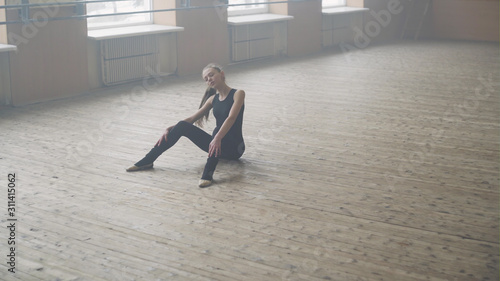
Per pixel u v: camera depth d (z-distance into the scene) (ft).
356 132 16.76
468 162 13.99
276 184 12.44
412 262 8.95
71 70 21.74
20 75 20.03
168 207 11.12
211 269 8.67
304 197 11.69
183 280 8.33
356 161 14.05
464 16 41.22
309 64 30.27
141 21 25.95
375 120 18.17
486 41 40.34
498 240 9.77
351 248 9.43
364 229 10.18
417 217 10.72
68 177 12.80
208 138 13.64
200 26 27.20
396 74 26.78
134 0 25.40
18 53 19.83
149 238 9.74
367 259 9.04
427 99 21.30
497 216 10.78
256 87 23.84
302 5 33.50
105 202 11.35
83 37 21.94
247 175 13.01
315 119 18.30
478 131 16.88
